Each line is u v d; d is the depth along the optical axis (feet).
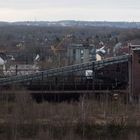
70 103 313.12
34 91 362.33
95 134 240.73
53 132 237.04
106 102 298.35
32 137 232.73
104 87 375.86
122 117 255.91
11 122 247.91
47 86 372.99
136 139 234.17
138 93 362.74
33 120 251.60
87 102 298.15
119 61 383.24
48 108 278.46
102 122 254.88
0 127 243.40
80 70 387.34
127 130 245.04
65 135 234.58
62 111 270.67
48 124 246.68
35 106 285.23
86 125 248.32
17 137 231.71
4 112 278.67
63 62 652.07
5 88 373.81
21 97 306.76
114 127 247.50
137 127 247.70
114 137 238.89
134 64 366.84
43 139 228.22
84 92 361.30
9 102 309.42
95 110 283.18
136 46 394.52
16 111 264.11
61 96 361.92
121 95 355.77
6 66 623.36
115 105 296.30
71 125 246.47
